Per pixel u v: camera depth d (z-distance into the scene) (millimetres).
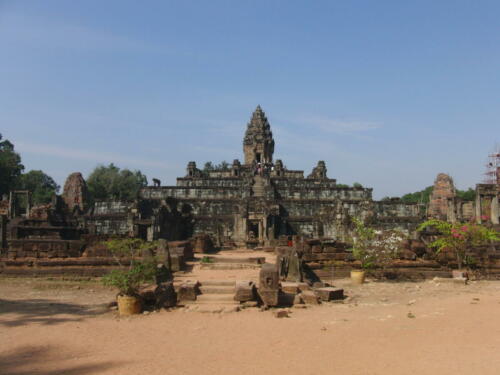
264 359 10094
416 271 26125
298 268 21609
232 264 27312
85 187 71875
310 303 17375
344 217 50312
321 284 20500
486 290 21578
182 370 9398
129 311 15719
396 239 26172
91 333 13000
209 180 74375
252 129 90250
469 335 11914
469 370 8914
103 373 9312
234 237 58094
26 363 10195
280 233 60375
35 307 17516
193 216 60281
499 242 32344
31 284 23969
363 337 11922
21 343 11969
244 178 72500
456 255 27219
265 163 86062
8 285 23828
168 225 54344
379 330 12727
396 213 64688
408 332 12406
